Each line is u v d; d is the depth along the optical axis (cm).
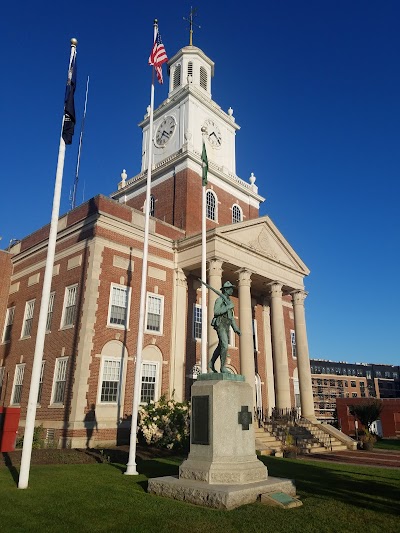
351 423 5366
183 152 3528
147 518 802
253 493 936
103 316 2442
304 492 1091
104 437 2227
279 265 3247
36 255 3114
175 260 2977
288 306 4016
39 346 1193
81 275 2555
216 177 3762
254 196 4091
